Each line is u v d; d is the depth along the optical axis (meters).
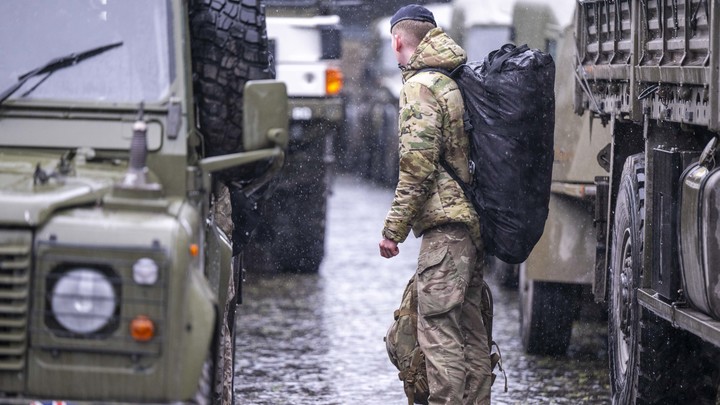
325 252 36.50
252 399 20.03
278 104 11.78
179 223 10.59
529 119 15.29
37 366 10.24
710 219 14.05
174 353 10.27
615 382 18.14
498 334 26.31
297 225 34.19
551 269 22.77
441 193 15.48
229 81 13.21
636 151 19.28
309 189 34.00
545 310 23.34
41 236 10.28
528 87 15.26
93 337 10.23
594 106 20.52
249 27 13.30
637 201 17.34
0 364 10.23
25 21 12.61
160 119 12.04
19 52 12.49
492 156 15.30
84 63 12.44
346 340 25.39
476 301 16.05
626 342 17.88
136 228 10.36
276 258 34.56
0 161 11.63
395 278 34.50
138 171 10.91
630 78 17.66
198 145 12.73
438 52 15.62
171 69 12.44
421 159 15.27
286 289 32.16
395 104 61.69
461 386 15.38
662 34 16.28
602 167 20.75
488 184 15.39
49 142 12.10
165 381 10.24
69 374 10.24
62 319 10.22
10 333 10.24
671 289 15.41
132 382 10.24
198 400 10.79
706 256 14.15
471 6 42.47
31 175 11.23
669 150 15.88
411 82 15.49
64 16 12.65
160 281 10.24
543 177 15.52
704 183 14.25
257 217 15.32
